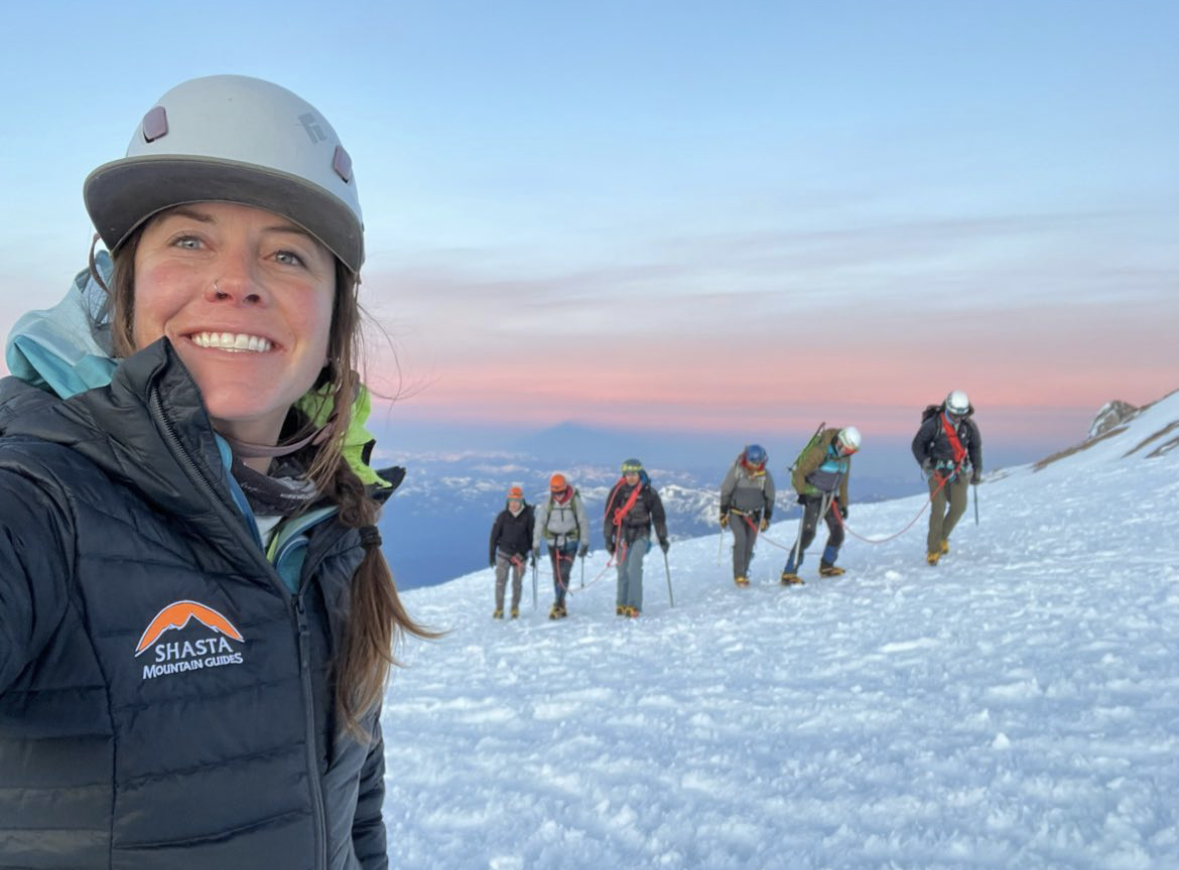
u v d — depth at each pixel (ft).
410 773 16.57
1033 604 26.48
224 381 3.78
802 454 40.45
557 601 41.93
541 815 13.91
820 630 27.58
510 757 17.07
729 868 11.62
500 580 44.47
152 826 3.36
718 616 33.47
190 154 3.68
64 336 3.81
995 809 12.28
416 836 13.41
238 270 3.81
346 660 4.62
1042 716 16.05
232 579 3.76
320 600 4.50
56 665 3.19
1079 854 10.82
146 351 3.46
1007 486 97.50
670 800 14.06
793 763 15.19
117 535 3.36
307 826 3.94
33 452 3.29
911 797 13.08
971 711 16.92
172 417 3.53
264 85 4.03
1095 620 23.27
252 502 4.16
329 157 4.10
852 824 12.47
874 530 62.39
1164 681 17.21
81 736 3.22
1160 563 31.35
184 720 3.47
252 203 3.82
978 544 44.24
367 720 5.03
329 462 4.66
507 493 44.52
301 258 4.07
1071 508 55.26
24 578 3.00
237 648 3.71
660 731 18.03
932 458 39.06
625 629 33.55
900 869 11.00
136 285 3.91
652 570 57.52
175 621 3.50
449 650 33.14
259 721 3.76
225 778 3.60
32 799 3.20
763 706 19.10
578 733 18.39
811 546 56.70
